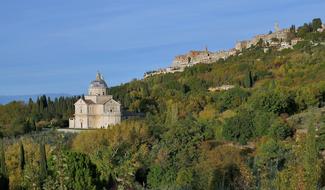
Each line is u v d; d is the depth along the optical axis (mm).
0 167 117938
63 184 43344
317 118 167375
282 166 117562
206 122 180875
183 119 197500
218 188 115250
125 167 48312
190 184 117938
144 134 168875
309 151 93500
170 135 155500
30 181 46812
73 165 79000
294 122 166500
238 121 165500
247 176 103875
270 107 182500
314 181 74875
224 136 166750
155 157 140500
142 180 131875
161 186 120875
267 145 130875
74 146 163875
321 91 195125
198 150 144625
